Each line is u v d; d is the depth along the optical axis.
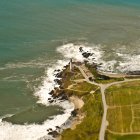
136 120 153.50
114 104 163.75
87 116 158.62
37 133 150.00
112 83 179.38
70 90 175.62
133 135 145.62
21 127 153.25
